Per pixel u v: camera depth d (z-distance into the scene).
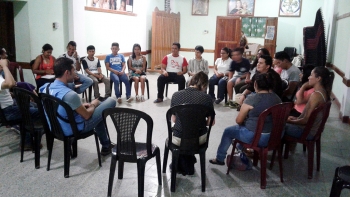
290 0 9.45
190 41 10.66
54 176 2.61
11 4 5.11
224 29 9.95
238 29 9.79
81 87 4.95
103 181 2.56
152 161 2.94
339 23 5.95
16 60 5.31
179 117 2.28
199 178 2.65
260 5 9.74
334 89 5.86
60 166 2.80
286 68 3.79
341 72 5.07
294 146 3.44
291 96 3.72
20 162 2.85
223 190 2.46
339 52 5.66
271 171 2.82
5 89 2.91
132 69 5.58
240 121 2.57
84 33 6.30
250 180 2.64
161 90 5.38
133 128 2.17
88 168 2.78
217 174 2.73
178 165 2.68
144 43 9.21
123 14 7.91
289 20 9.59
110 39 7.45
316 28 6.36
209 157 3.09
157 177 2.63
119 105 5.13
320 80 2.71
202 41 10.54
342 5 5.82
